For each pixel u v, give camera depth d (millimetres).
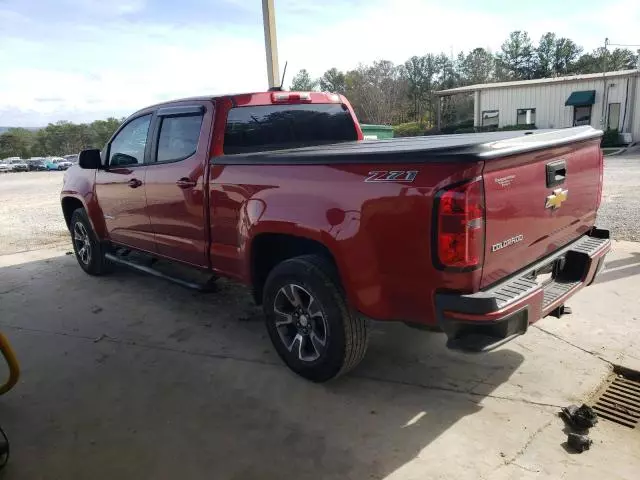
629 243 6535
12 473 2805
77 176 6031
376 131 11180
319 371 3467
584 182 3637
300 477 2695
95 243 5977
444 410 3213
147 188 4730
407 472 2691
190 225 4336
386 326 4473
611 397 3268
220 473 2750
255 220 3557
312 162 3188
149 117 4793
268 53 7875
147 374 3846
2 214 12812
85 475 2771
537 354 3814
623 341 3926
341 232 3041
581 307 4574
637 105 24984
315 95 4816
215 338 4426
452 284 2709
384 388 3498
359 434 3021
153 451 2947
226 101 4105
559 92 26641
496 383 3480
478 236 2646
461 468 2699
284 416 3232
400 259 2836
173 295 5531
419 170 2697
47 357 4188
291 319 3617
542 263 3240
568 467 2670
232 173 3775
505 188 2787
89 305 5336
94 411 3379
